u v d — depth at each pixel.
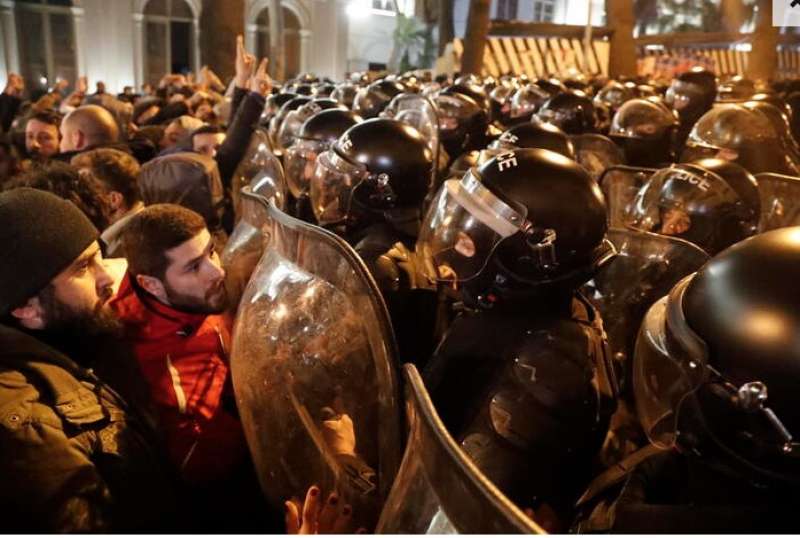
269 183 2.55
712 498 0.87
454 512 0.65
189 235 1.59
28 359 1.10
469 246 1.21
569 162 1.25
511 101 5.11
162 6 21.67
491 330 1.20
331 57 25.47
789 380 0.72
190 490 1.47
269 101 5.23
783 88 8.49
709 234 1.81
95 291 1.27
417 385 0.79
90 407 1.13
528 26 14.57
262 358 1.28
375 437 1.14
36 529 1.00
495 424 1.08
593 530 1.05
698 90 4.58
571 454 1.11
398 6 25.77
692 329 0.81
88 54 20.97
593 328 1.26
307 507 1.08
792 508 0.82
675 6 21.69
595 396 1.14
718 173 1.91
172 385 1.59
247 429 1.39
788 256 0.77
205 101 6.12
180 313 1.63
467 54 12.02
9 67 20.45
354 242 1.92
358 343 1.13
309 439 1.23
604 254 1.26
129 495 1.14
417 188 1.88
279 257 1.35
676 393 0.84
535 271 1.19
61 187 1.98
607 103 5.79
